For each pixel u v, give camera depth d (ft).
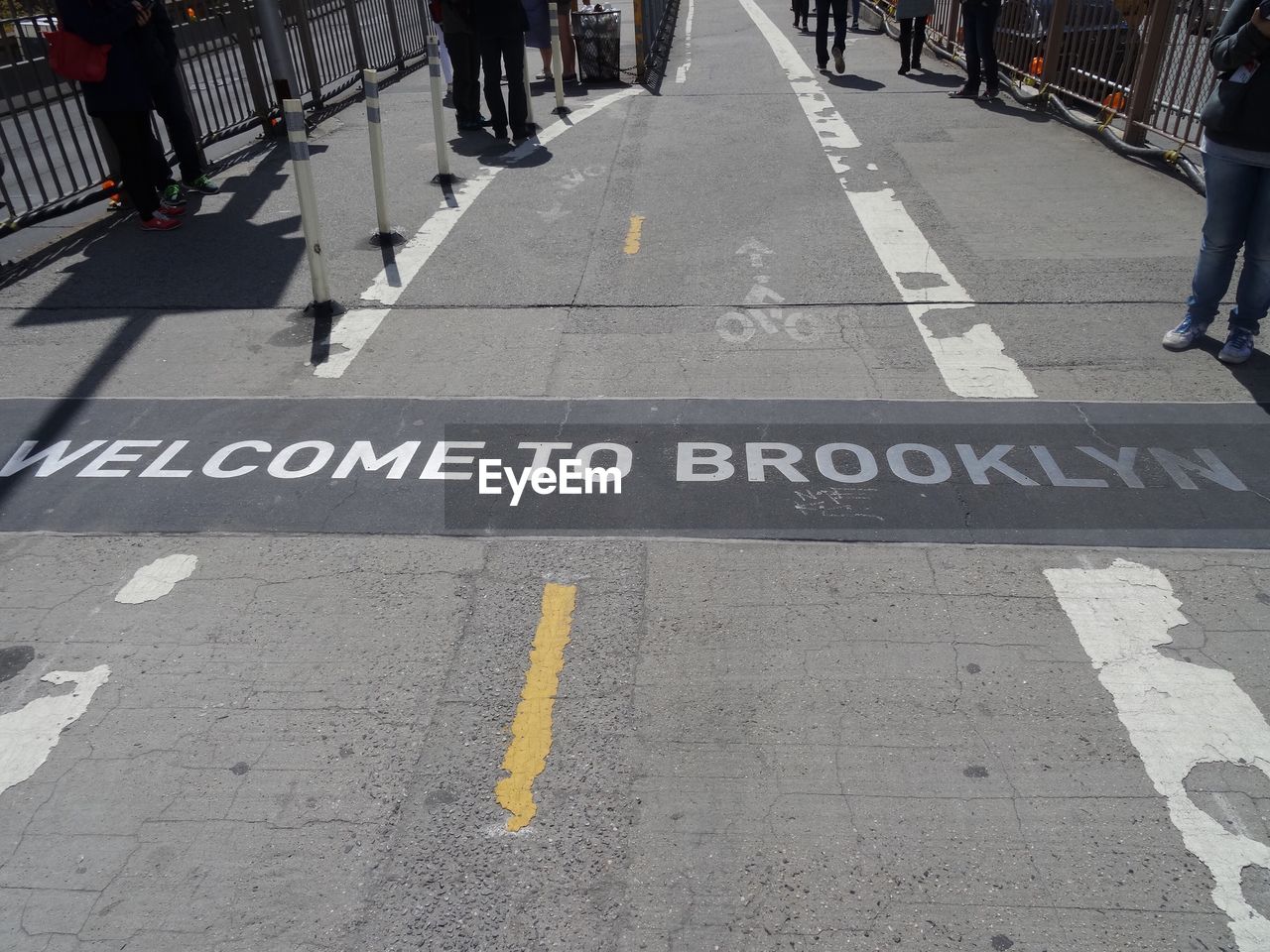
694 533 13.98
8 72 25.46
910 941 8.55
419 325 20.77
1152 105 30.01
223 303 22.07
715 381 18.12
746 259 23.73
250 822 9.82
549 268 23.56
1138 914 8.73
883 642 11.96
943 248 23.97
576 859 9.37
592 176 30.55
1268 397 17.15
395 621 12.50
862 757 10.41
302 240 25.67
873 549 13.57
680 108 39.19
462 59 35.32
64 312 21.83
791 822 9.68
